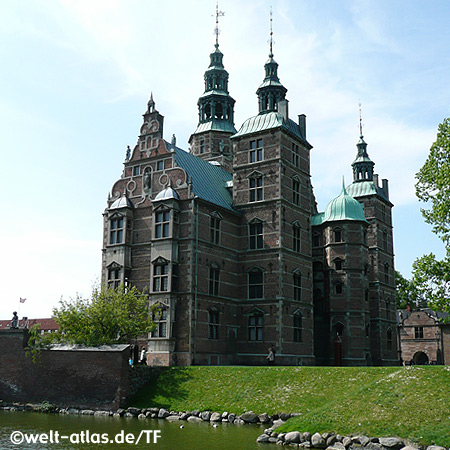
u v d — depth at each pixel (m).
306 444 24.89
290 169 52.75
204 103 67.12
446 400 25.73
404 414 25.39
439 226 33.72
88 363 37.69
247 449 24.14
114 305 41.31
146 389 37.81
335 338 54.12
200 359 44.84
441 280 33.81
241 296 50.66
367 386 28.97
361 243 57.81
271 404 32.03
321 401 30.69
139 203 50.09
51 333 40.72
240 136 53.75
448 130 34.91
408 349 88.38
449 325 46.72
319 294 58.91
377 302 66.12
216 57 67.75
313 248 60.34
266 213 50.91
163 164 49.44
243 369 36.75
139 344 46.94
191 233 45.94
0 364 40.78
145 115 51.84
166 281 45.50
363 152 73.62
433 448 22.33
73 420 32.75
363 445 23.89
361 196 69.94
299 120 57.81
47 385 38.84
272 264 49.53
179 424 30.95
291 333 49.31
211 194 50.56
